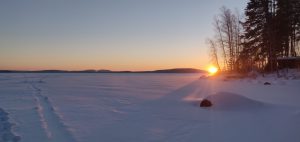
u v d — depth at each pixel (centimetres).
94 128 952
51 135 859
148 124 1009
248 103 1309
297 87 2497
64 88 2767
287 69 3988
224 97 1368
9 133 882
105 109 1347
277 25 4191
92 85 3284
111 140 812
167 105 1461
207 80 4466
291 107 1290
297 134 817
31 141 796
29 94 2117
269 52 4194
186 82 3903
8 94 2112
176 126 972
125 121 1062
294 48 4388
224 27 4988
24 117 1141
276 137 802
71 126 980
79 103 1565
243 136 824
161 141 798
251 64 4666
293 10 4153
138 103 1552
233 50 4947
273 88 2453
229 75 4503
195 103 1498
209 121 1042
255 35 4378
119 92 2252
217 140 795
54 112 1256
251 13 4416
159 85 3206
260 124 959
